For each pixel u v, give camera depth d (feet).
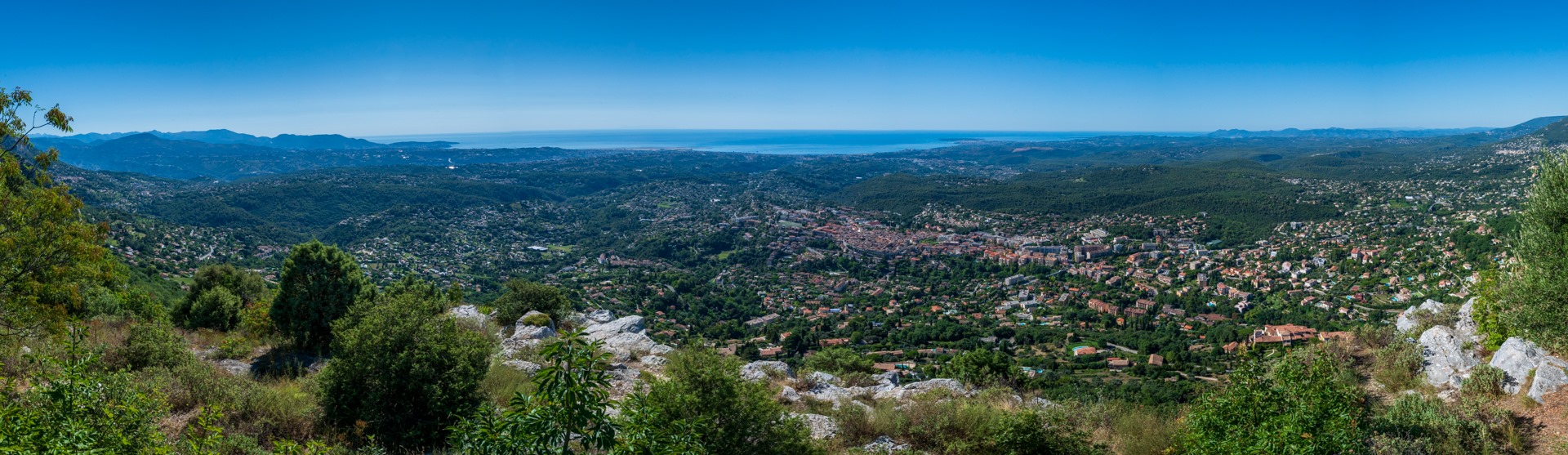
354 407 31.17
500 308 64.95
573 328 62.54
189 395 30.60
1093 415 33.96
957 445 31.19
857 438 33.32
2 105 36.47
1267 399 23.00
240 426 28.73
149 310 64.28
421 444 30.53
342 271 51.42
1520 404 26.22
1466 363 30.63
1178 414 31.76
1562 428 23.86
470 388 32.91
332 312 49.70
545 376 16.52
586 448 17.22
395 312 32.94
